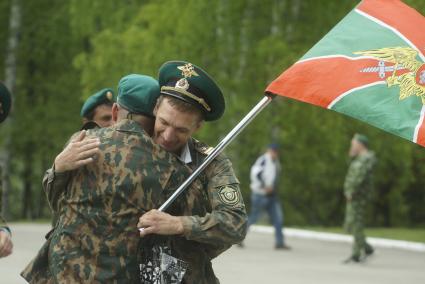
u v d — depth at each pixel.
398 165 43.53
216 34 39.19
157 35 38.97
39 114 49.03
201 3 38.47
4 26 48.19
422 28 6.90
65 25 49.03
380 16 6.95
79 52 49.59
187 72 6.12
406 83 6.65
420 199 49.75
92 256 5.89
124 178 5.92
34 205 56.41
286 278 18.03
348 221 21.55
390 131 6.50
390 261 22.06
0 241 6.96
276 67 37.62
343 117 39.84
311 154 42.56
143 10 39.53
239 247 24.83
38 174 51.88
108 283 5.89
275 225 24.72
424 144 6.45
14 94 47.03
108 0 44.12
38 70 49.97
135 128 6.06
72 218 5.96
